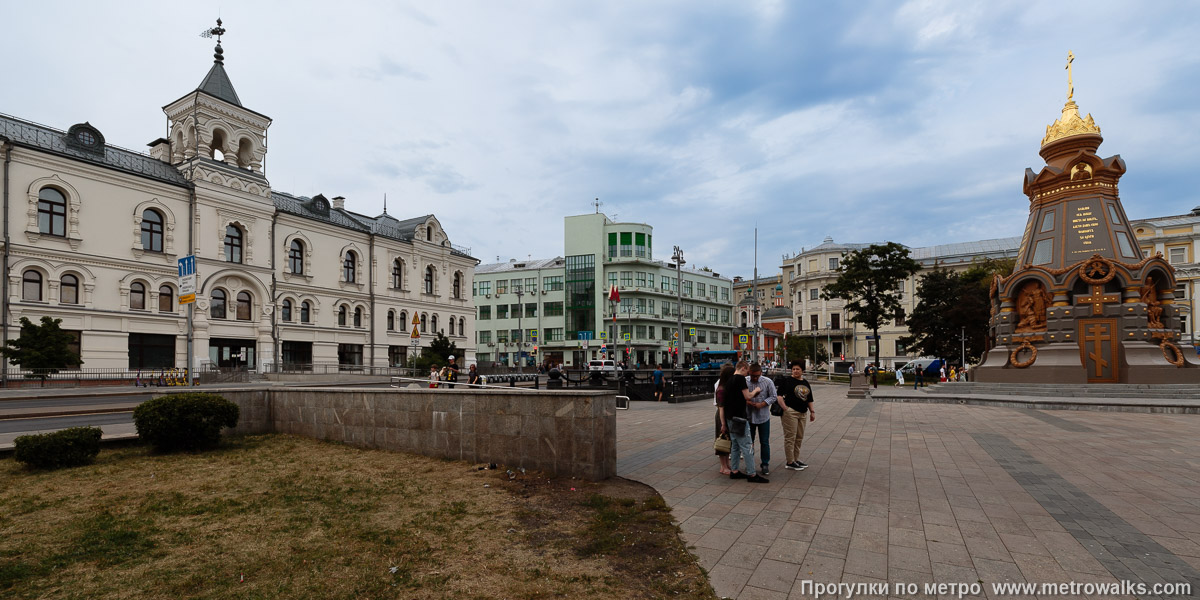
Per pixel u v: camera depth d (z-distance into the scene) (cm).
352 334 4972
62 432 988
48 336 2864
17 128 3378
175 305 3797
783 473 914
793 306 8281
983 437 1321
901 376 3591
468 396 996
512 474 881
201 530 626
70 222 3347
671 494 773
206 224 3969
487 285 9000
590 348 8219
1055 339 2420
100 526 638
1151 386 2141
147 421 1086
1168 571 501
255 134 4412
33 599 456
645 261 8462
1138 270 2312
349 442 1195
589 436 854
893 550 554
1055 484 830
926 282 4672
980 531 610
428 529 629
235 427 1322
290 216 4562
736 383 864
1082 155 2467
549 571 509
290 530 626
